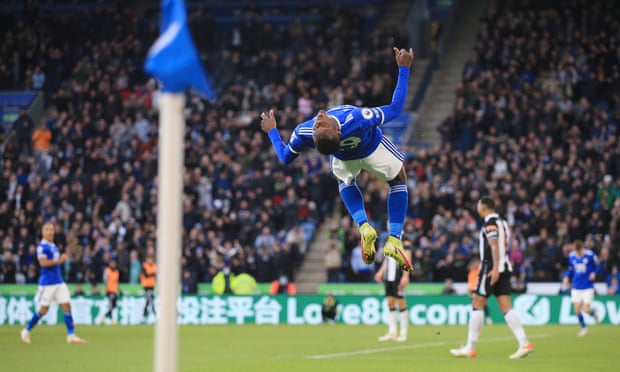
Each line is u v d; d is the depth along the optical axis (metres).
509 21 31.75
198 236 25.59
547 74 30.45
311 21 34.78
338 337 18.69
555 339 17.20
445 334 19.28
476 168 26.59
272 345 16.59
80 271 25.77
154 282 23.69
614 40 30.33
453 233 24.33
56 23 35.50
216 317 24.36
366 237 7.89
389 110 7.62
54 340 18.06
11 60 35.47
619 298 22.39
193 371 11.98
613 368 11.76
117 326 23.12
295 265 25.94
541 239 23.78
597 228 23.94
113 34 34.75
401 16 35.88
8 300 24.59
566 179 25.27
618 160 25.77
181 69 3.99
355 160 7.76
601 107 29.16
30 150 30.97
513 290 23.42
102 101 32.19
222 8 37.38
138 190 27.47
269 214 26.22
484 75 29.98
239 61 33.09
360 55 33.47
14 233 27.16
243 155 28.50
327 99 30.81
